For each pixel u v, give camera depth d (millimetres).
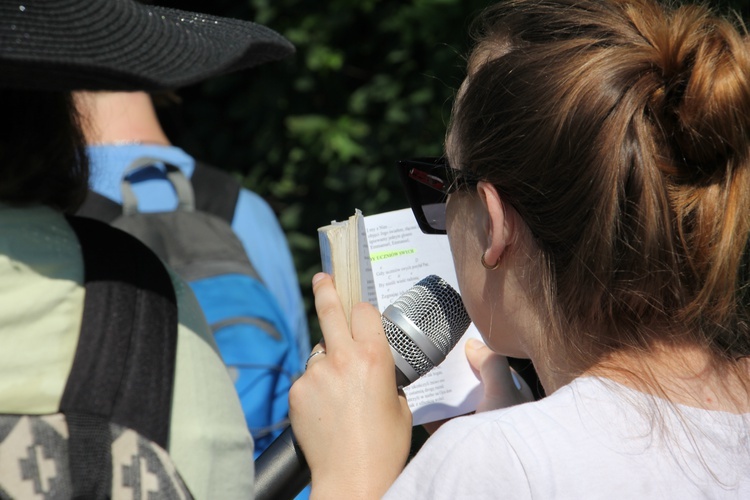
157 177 2457
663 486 1104
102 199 2357
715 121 1153
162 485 1078
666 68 1199
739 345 1343
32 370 1051
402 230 1621
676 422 1154
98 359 1082
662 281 1209
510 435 1147
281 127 4430
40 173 1174
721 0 2533
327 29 4230
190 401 1154
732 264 1189
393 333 1484
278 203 4539
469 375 1652
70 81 1042
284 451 1441
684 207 1200
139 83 1043
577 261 1235
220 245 2398
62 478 1027
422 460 1201
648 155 1180
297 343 2676
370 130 4258
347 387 1381
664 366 1224
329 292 1470
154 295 1171
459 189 1386
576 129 1200
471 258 1396
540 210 1264
